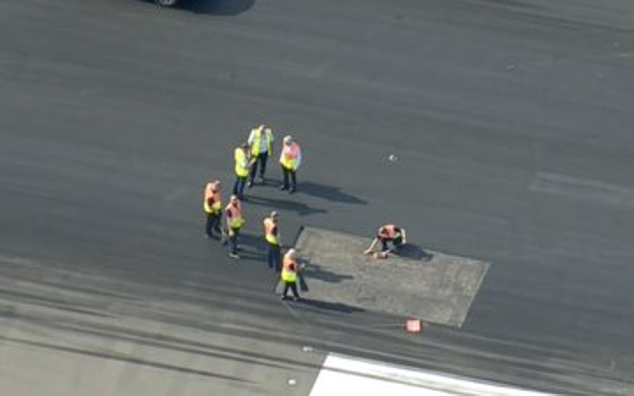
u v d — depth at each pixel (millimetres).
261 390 144750
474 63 183625
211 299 153250
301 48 183875
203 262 157125
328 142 171875
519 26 189375
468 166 170375
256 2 189750
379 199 165750
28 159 167000
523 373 148125
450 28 188375
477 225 163375
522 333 152000
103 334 148875
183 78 178625
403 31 187250
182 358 147125
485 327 152375
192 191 165000
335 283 156125
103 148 169000
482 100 178750
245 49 183000
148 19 186125
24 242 157500
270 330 150500
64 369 145375
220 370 146375
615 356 150375
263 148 165000
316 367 147250
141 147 169625
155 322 150375
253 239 160125
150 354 147375
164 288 154000
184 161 168375
